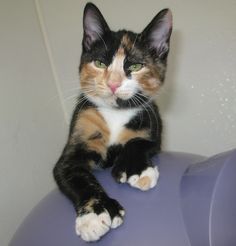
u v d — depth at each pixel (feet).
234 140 1.61
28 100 1.51
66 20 1.65
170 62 1.58
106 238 0.84
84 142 1.21
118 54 1.18
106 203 0.91
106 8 1.61
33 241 0.90
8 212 1.32
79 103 1.29
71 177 1.06
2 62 1.37
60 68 1.72
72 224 0.90
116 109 1.22
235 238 0.85
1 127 1.33
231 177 0.85
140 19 1.59
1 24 1.38
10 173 1.35
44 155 1.57
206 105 1.60
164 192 0.92
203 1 1.49
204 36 1.53
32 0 1.61
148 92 1.23
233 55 1.52
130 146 1.15
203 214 0.82
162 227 0.83
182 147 1.69
